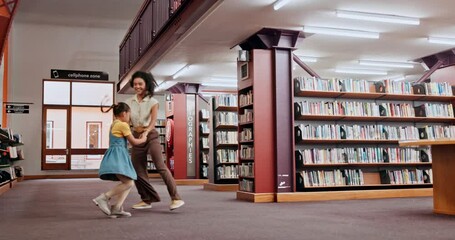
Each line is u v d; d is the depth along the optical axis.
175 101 11.80
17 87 16.31
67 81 16.98
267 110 7.28
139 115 5.27
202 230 4.05
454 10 6.39
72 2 15.13
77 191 9.48
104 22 16.98
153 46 9.30
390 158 7.90
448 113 8.44
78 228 4.17
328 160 7.48
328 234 3.82
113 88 17.41
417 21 6.80
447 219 4.80
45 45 16.80
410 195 7.86
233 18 6.57
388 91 7.96
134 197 7.62
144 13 11.13
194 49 8.30
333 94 7.75
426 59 9.27
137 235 3.78
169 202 6.68
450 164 5.23
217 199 7.44
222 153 9.92
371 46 8.29
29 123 16.41
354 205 6.35
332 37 7.61
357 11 6.39
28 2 15.00
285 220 4.75
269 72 7.34
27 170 16.23
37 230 4.07
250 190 7.26
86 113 17.20
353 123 8.09
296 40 7.38
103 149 17.23
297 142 7.46
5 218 4.96
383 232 3.93
